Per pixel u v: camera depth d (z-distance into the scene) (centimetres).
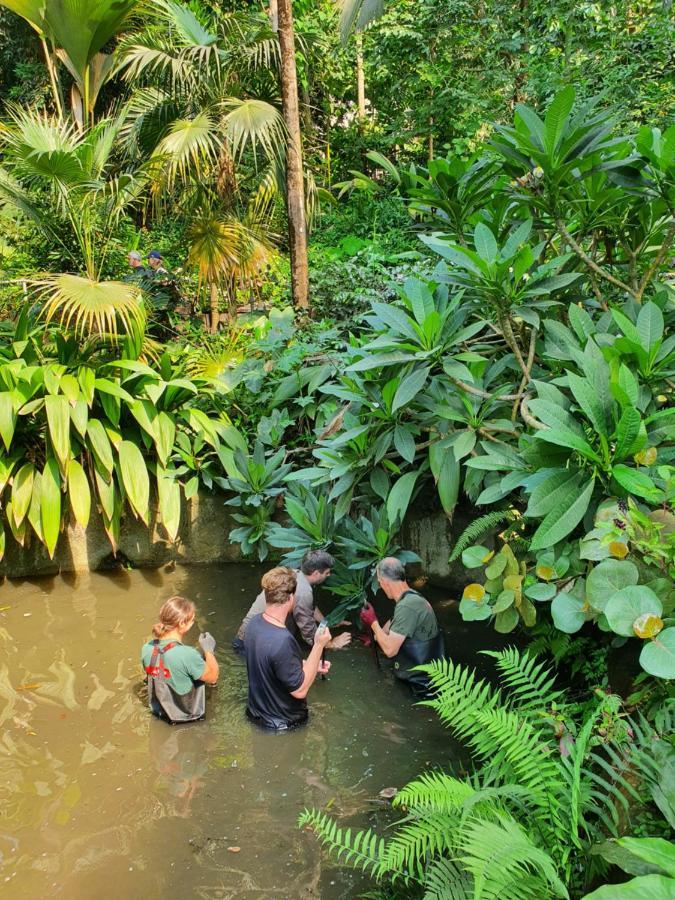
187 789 326
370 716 380
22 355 568
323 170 1585
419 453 466
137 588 538
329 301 712
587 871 222
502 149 333
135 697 400
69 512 556
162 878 274
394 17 1222
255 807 313
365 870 276
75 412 527
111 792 324
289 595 375
